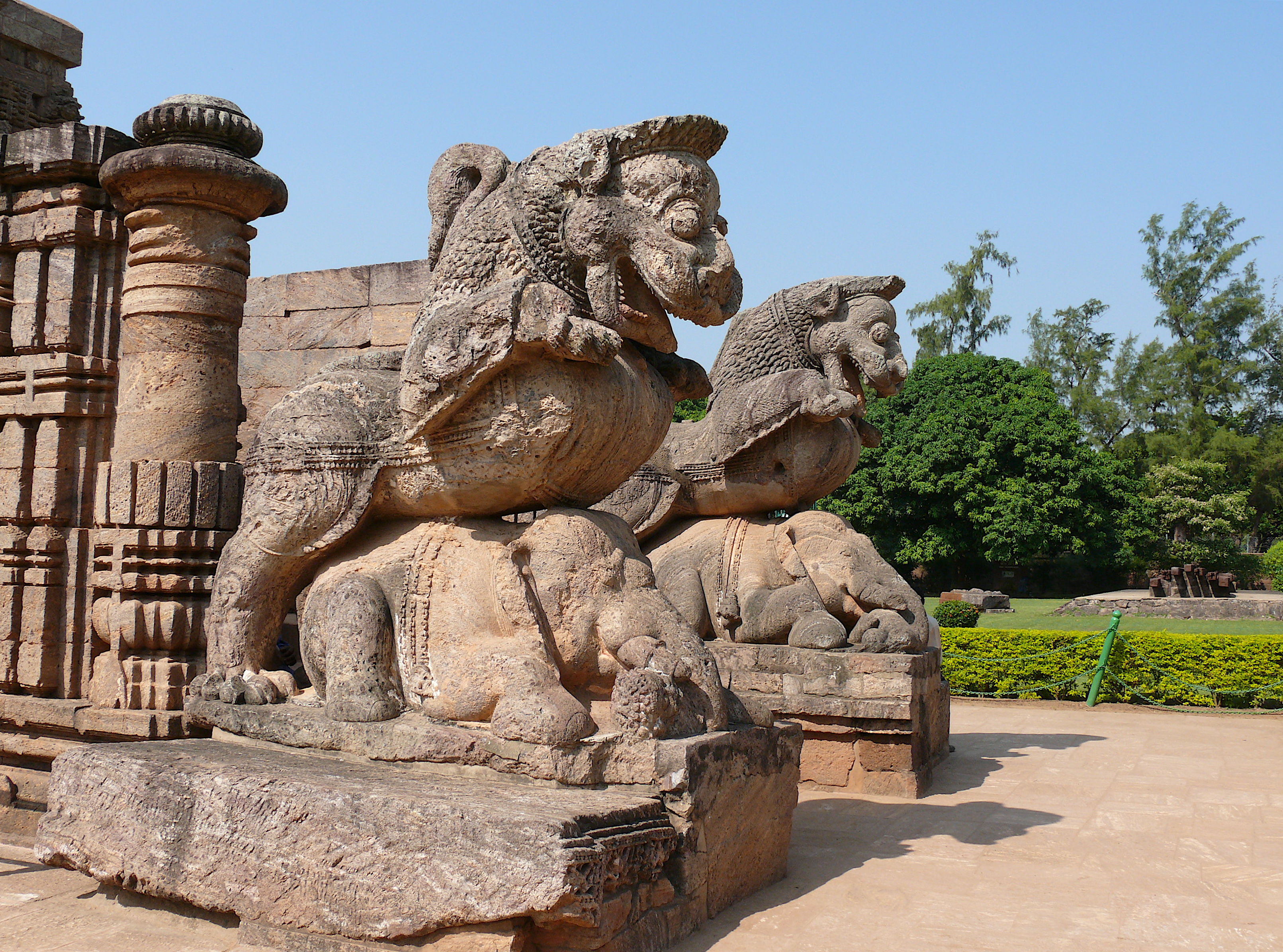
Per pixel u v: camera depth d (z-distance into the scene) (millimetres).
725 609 6586
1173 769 6930
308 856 3199
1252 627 19625
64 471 5441
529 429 3764
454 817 2996
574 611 3830
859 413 7102
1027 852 4719
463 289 3951
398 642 3873
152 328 5234
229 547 4262
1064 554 35344
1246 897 4039
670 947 3268
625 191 3844
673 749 3400
